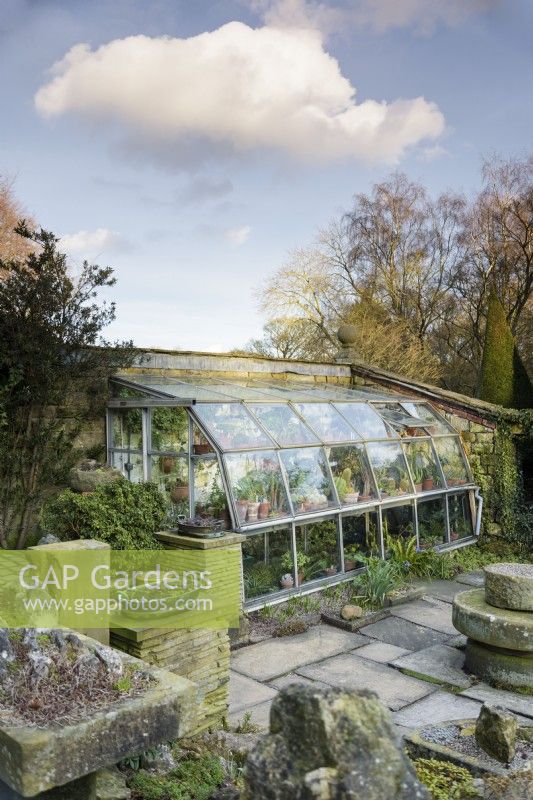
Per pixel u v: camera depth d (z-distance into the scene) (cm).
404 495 1051
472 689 606
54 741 235
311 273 2691
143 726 266
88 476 779
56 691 273
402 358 2303
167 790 347
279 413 951
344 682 622
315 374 1354
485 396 1720
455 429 1255
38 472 872
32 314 814
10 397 837
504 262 2611
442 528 1148
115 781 337
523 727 427
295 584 845
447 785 359
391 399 1194
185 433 849
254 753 204
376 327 2441
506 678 608
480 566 1088
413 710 559
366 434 1045
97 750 249
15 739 233
